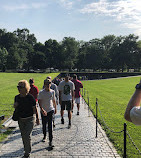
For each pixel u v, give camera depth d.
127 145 5.67
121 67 94.06
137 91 1.37
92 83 39.66
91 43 102.88
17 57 86.38
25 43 109.31
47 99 5.57
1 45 102.06
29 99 4.52
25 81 4.53
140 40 89.44
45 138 5.94
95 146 5.55
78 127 7.49
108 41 97.50
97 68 98.44
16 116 4.52
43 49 97.81
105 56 93.88
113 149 5.34
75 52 94.62
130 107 1.34
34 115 4.64
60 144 5.71
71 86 7.43
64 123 8.09
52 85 8.45
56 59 93.56
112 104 13.57
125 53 87.06
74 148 5.41
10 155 4.99
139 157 4.84
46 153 5.07
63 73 69.69
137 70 94.81
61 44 98.50
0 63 84.12
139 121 1.25
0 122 8.12
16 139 6.17
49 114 5.53
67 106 7.43
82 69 103.38
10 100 14.23
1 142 5.88
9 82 34.06
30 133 4.56
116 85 33.47
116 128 7.44
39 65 90.94
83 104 13.41
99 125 7.80
